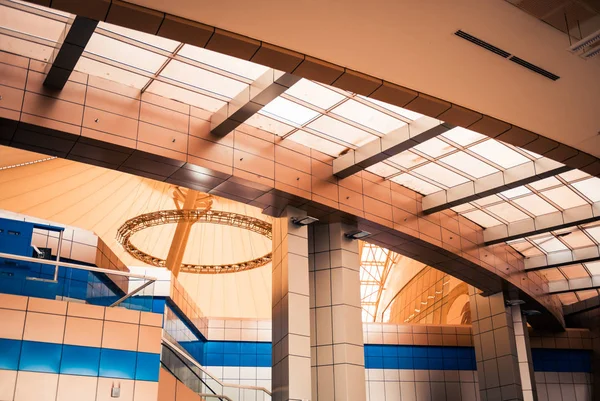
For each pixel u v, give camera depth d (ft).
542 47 47.75
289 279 79.36
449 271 105.29
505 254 110.63
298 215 83.51
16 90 63.52
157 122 71.05
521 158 81.35
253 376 136.15
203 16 45.60
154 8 45.03
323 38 47.62
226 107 73.05
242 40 48.14
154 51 64.80
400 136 76.13
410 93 55.01
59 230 83.25
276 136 80.79
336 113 74.54
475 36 46.68
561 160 66.28
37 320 66.28
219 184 77.15
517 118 58.49
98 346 68.44
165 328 110.01
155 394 69.67
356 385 80.79
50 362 65.51
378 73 52.21
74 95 66.64
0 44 63.98
